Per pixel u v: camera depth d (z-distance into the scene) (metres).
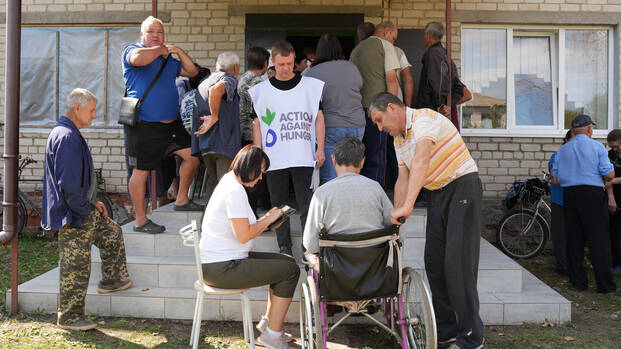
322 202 3.26
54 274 4.89
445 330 3.72
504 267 4.53
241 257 3.62
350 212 3.23
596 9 7.33
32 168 7.67
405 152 3.47
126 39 7.50
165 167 6.25
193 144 4.53
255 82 4.83
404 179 3.60
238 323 4.25
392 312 3.53
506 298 4.37
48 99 7.65
